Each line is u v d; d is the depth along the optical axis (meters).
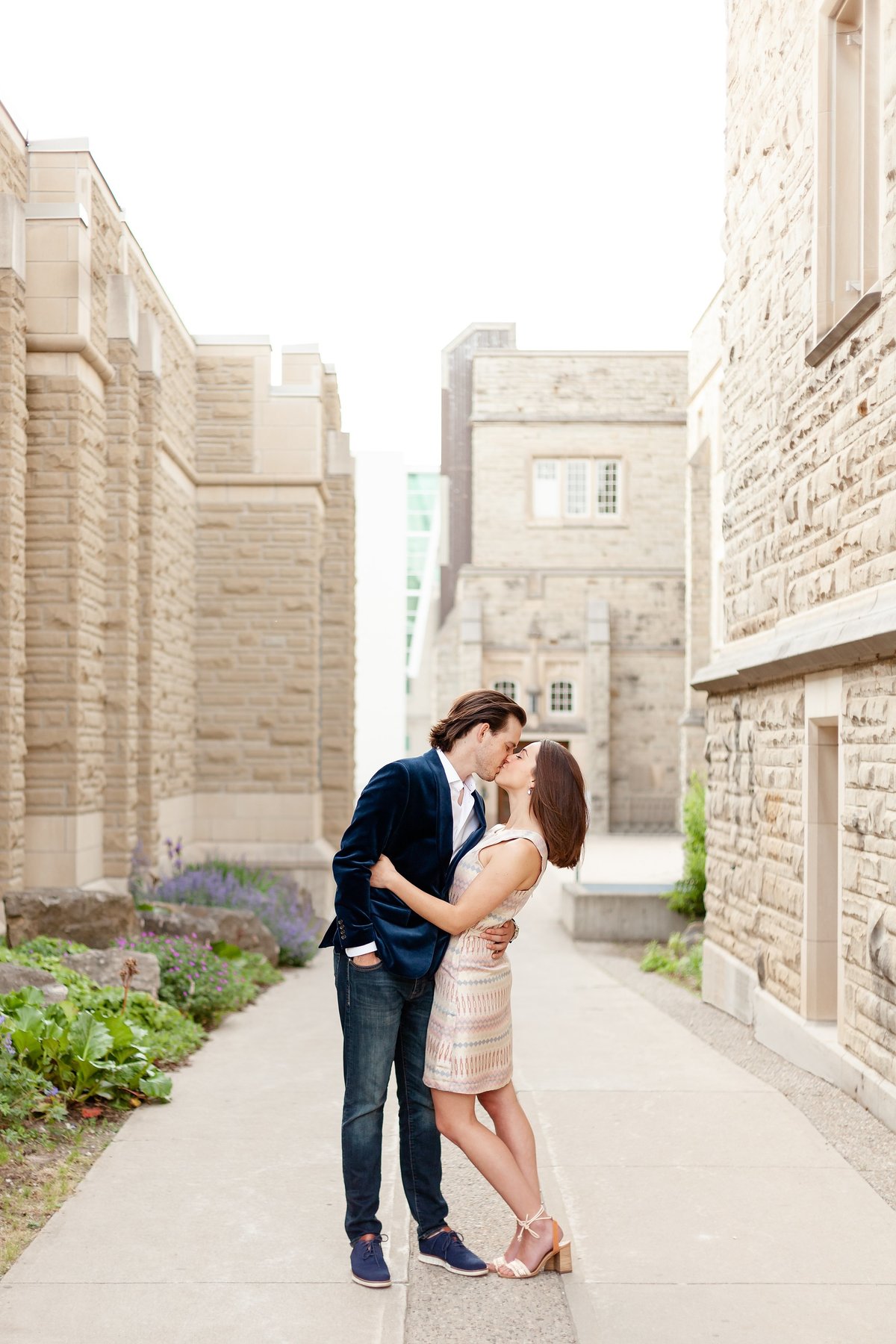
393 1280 3.84
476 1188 4.87
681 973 13.39
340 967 3.93
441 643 36.09
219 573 15.97
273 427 15.98
